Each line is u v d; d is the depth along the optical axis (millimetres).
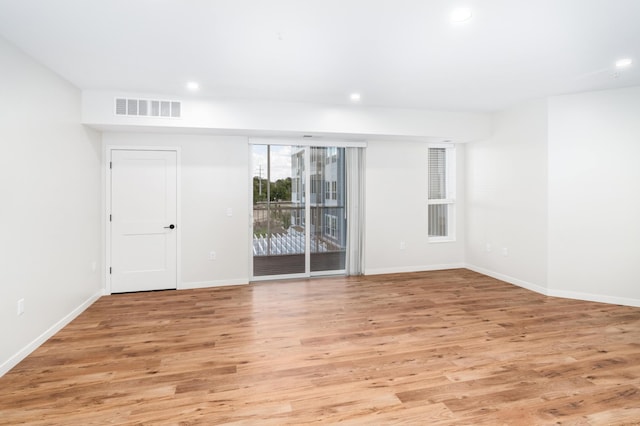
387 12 2189
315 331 3262
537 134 4395
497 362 2646
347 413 2041
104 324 3441
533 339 3053
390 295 4391
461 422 1960
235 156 4852
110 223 4438
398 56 2928
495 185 5141
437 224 5879
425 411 2059
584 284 4125
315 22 2322
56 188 3248
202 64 3078
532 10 2172
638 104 3771
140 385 2340
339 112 4574
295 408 2088
